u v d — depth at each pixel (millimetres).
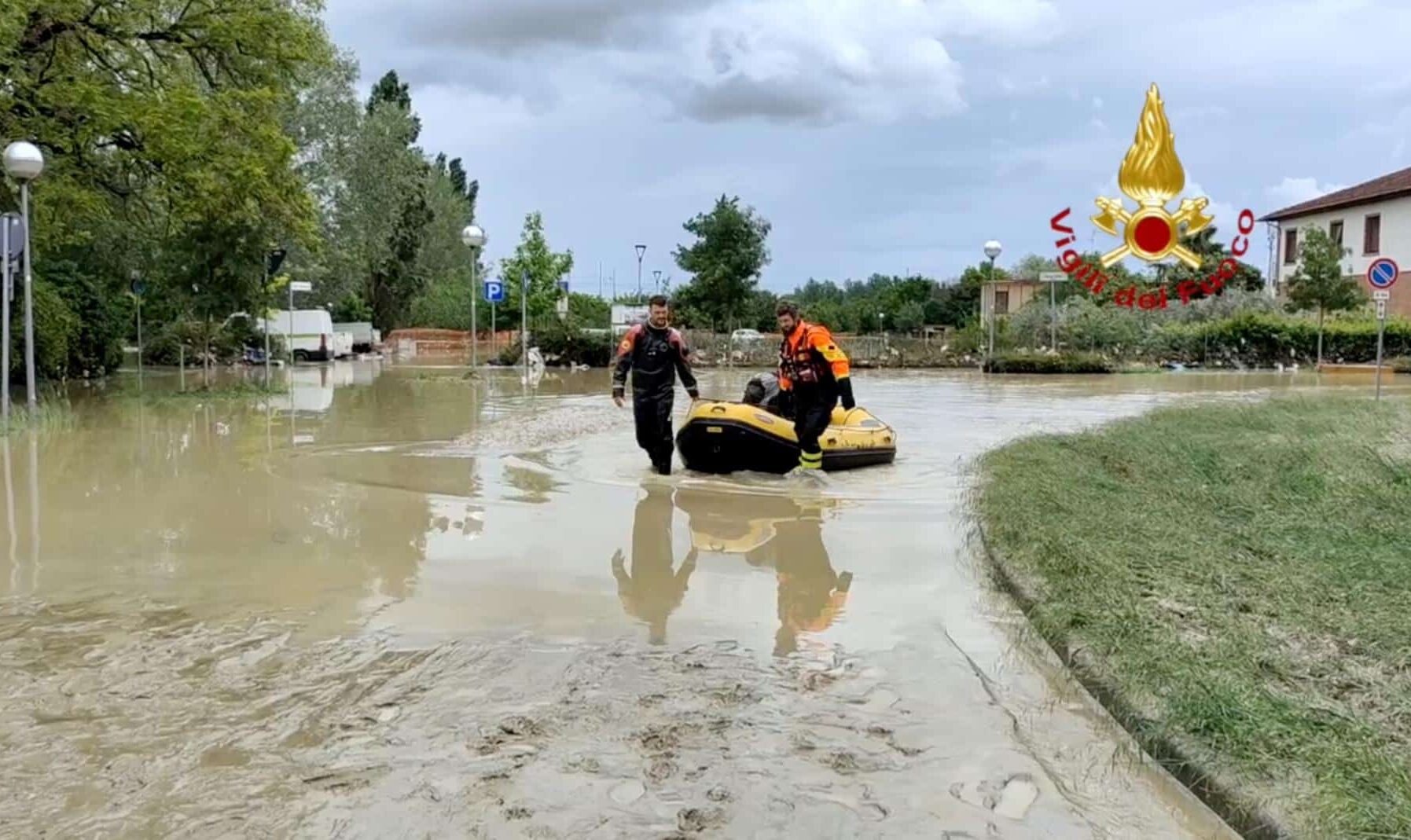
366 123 49438
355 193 48438
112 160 19969
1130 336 37875
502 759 3590
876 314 55125
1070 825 3195
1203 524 6891
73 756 3598
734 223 38094
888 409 19141
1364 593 5215
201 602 5566
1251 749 3441
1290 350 38438
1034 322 38781
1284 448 10578
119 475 10031
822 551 6992
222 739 3742
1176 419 14188
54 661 4590
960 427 15602
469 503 8734
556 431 14367
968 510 8266
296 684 4316
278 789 3357
